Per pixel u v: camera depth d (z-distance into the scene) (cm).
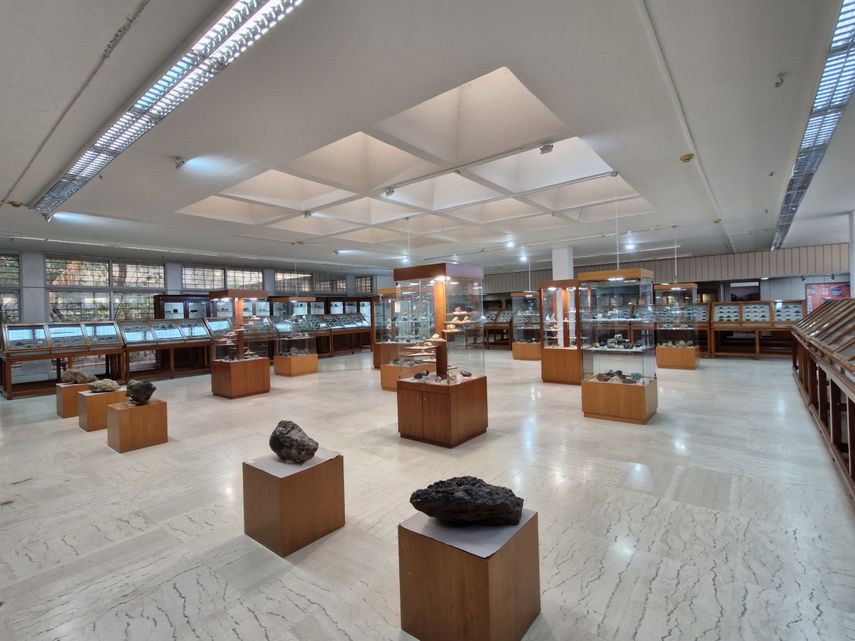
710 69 313
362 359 1389
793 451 426
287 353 1111
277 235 924
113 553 270
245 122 381
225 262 1417
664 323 1071
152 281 1285
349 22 254
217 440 515
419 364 564
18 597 229
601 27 264
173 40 258
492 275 1981
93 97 324
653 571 237
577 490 346
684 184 595
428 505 195
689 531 278
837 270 1183
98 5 227
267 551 269
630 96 352
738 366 1011
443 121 484
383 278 2019
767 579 227
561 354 850
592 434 503
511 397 728
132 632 201
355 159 595
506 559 180
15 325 845
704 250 1284
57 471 417
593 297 765
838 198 675
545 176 618
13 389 856
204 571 249
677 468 389
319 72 308
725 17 257
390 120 422
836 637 186
